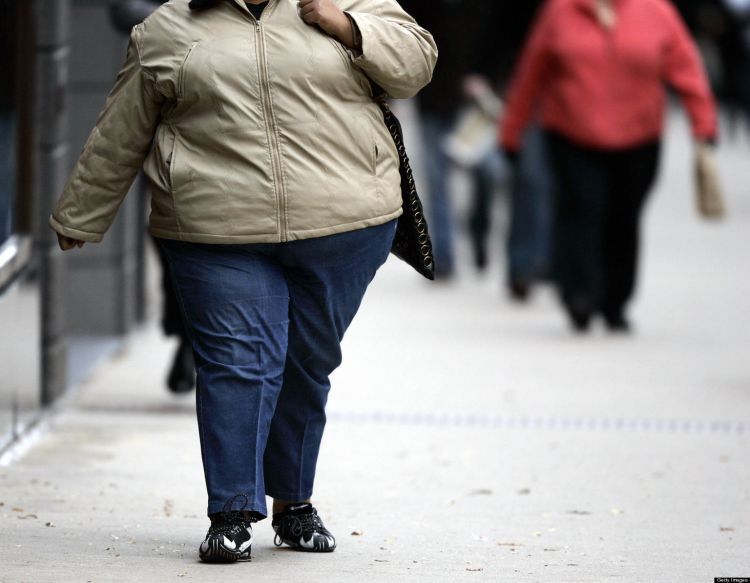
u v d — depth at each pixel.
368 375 25.23
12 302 18.98
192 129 13.07
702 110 27.81
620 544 14.99
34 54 19.75
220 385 13.20
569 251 28.95
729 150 61.88
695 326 30.27
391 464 18.86
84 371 23.94
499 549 14.63
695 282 35.56
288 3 13.11
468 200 42.16
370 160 13.30
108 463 18.33
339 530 15.29
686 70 27.86
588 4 27.86
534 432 20.98
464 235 43.38
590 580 13.45
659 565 14.12
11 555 13.74
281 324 13.39
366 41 13.01
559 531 15.54
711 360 26.81
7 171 19.22
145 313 28.20
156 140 13.30
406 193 13.80
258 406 13.23
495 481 18.02
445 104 35.38
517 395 23.67
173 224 13.22
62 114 20.62
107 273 26.27
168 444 19.48
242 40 12.95
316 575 13.27
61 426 20.42
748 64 58.75
